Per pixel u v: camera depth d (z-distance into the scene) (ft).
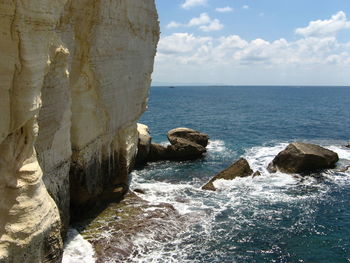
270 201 71.92
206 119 223.30
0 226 32.04
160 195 72.84
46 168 43.98
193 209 65.92
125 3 61.52
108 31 57.52
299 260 50.80
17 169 33.68
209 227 59.00
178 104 365.40
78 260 46.19
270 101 424.05
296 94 643.45
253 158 109.50
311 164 91.30
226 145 132.36
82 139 55.83
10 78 31.50
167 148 104.42
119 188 68.08
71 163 55.11
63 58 42.68
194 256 50.34
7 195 32.89
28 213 33.47
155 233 55.06
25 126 34.63
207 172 93.15
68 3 45.27
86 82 55.26
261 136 156.76
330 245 55.16
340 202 72.08
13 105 32.50
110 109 63.21
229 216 63.93
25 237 33.01
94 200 61.62
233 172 85.87
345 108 306.76
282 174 89.35
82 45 53.42
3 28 30.37
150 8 75.25
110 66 60.44
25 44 31.50
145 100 83.05
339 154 113.09
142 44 73.87
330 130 173.88
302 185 81.82
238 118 229.66
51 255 37.88
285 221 62.90
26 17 31.27
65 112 47.24
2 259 31.35
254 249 53.16
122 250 49.62
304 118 227.40
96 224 56.39
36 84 33.78
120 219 58.44
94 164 61.36
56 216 38.63
